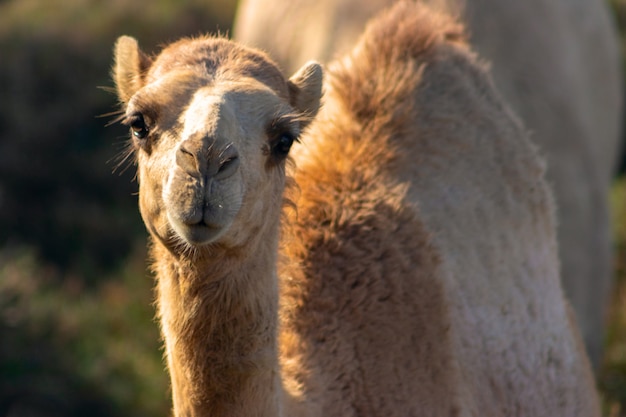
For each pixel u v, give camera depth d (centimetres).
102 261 4022
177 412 1338
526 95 2905
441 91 1845
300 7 3147
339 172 1706
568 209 2989
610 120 3522
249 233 1255
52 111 4512
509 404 1736
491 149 1856
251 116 1233
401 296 1603
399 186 1702
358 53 1903
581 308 3033
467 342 1694
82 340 3366
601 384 3070
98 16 5059
